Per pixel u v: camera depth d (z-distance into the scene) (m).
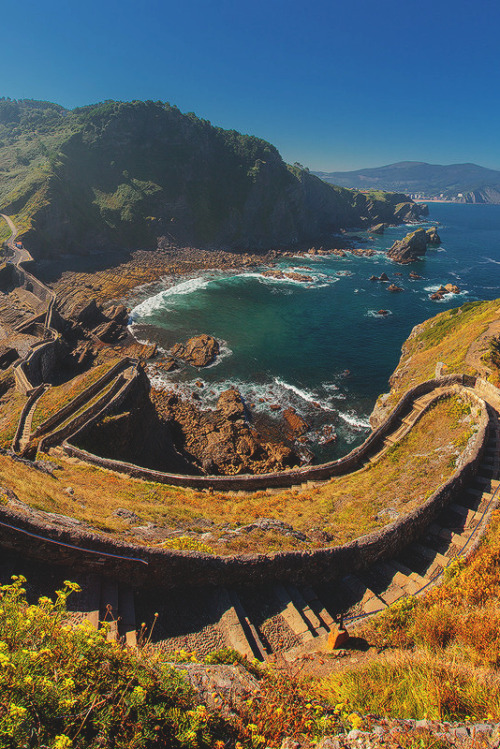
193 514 19.58
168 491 22.91
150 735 4.97
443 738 5.64
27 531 10.45
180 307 85.00
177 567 12.03
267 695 6.85
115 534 13.93
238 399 51.88
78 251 110.38
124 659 5.79
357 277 113.69
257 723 6.08
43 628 5.53
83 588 10.72
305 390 56.28
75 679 5.22
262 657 10.69
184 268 111.81
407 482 22.39
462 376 30.75
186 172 144.50
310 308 88.38
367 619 12.11
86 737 4.89
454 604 11.31
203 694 6.57
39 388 42.62
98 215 124.06
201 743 5.45
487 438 22.89
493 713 6.54
